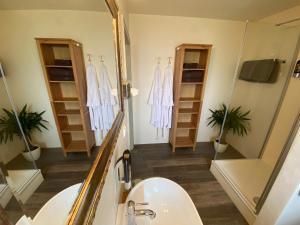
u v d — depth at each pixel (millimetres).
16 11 307
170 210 970
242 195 1648
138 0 1771
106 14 823
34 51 354
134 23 2217
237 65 2484
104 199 619
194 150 2723
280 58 1924
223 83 2686
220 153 2506
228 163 2172
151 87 2541
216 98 2766
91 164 588
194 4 1861
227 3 1832
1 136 244
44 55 391
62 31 458
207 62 2230
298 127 1103
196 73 2318
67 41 485
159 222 924
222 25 2379
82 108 578
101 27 760
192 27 2332
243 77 2402
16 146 278
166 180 1063
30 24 345
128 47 2125
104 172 604
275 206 1187
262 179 1890
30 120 331
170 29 2301
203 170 2232
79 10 550
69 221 365
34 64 355
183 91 2672
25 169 292
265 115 2141
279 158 1243
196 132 2617
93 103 685
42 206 325
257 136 2275
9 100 277
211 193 1848
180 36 2350
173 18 2258
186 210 922
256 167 2098
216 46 2469
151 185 1052
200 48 2145
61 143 437
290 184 1084
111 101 964
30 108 335
